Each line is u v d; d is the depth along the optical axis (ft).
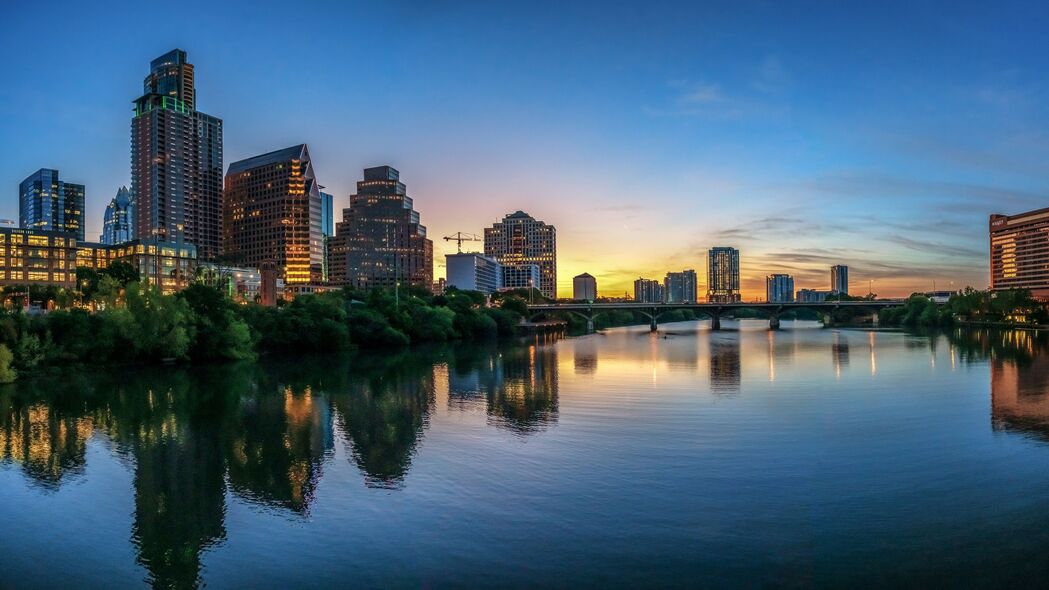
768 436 194.39
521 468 162.81
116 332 395.14
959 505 134.21
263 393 294.05
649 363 420.36
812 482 149.18
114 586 106.73
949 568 106.32
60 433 213.87
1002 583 101.40
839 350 503.20
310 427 217.56
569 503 136.98
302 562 112.57
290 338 490.49
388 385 318.24
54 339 372.58
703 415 228.43
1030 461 165.68
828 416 225.35
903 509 132.05
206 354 427.74
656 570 106.22
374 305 637.71
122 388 312.09
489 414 236.02
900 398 263.90
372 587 103.14
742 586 101.09
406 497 143.13
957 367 371.15
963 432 198.70
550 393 287.07
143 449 191.62
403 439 197.36
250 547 119.34
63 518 136.46
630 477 153.79
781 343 601.62
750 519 127.24
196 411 249.75
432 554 113.80
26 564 114.93
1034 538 117.19
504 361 442.09
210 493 149.48
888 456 171.12
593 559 110.63
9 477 164.86
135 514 138.21
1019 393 273.54
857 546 114.62
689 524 124.57
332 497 144.25
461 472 160.25
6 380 328.08
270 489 151.23
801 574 104.58
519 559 110.93
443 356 483.51
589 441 189.98
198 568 111.65
